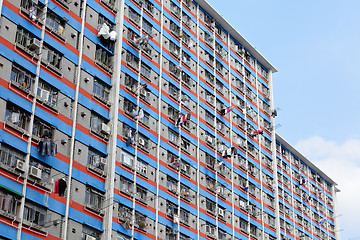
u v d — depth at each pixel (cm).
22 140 3772
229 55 6738
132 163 4712
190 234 5166
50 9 4278
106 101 4581
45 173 3884
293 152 8200
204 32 6369
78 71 4384
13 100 3772
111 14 4950
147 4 5528
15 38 3925
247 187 6272
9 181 3594
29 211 3691
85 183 4172
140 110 4884
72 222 3972
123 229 4403
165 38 5622
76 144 4200
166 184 5050
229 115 6378
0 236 3425
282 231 7050
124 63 4925
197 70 6012
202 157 5688
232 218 5894
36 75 3997
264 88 7375
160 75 5378
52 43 4216
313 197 8456
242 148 6438
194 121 5722
